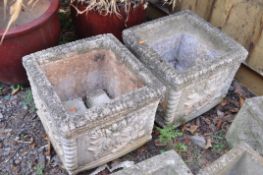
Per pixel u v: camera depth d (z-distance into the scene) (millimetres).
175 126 1728
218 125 1796
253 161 1344
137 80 1504
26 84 1890
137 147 1630
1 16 1842
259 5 1739
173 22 1839
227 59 1614
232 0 1859
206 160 1647
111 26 1899
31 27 1600
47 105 1317
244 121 1556
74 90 1724
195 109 1751
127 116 1392
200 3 2049
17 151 1615
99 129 1356
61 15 2213
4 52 1639
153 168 1240
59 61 1548
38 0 1888
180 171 1234
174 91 1524
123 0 1796
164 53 1951
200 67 1554
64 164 1504
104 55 1653
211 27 1790
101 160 1533
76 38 2109
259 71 1905
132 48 1658
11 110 1781
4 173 1539
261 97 1545
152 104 1436
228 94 1978
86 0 1823
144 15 2033
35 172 1545
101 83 1794
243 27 1879
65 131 1240
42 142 1653
